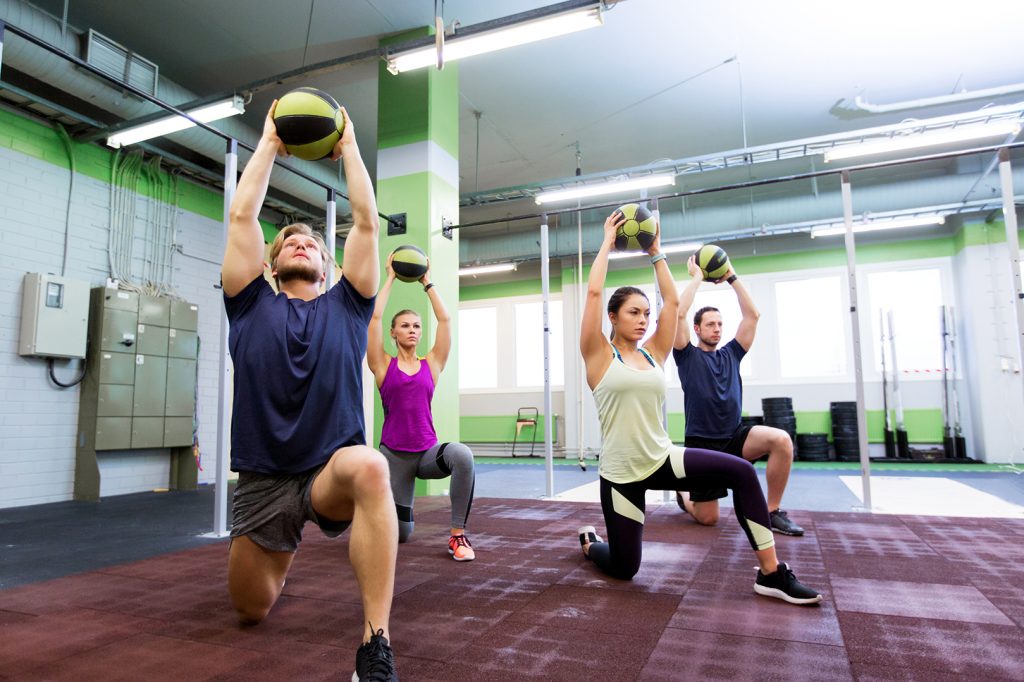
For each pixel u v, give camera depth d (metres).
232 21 5.70
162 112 5.40
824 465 8.30
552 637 1.70
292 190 7.24
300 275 1.72
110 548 3.31
